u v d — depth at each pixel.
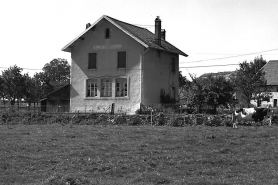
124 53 43.94
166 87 47.50
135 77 43.09
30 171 13.46
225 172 13.17
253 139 19.73
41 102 48.84
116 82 44.38
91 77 45.50
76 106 46.00
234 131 22.94
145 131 23.33
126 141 19.36
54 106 46.53
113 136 21.27
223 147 17.53
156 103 45.03
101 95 44.97
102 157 15.45
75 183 11.52
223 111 36.00
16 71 62.94
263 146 17.78
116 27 44.41
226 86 36.28
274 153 16.22
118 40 44.25
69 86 48.41
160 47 45.00
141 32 47.72
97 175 12.88
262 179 12.17
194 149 17.11
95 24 44.66
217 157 15.36
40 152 16.62
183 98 39.47
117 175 12.85
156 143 18.70
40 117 34.56
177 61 50.38
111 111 42.78
